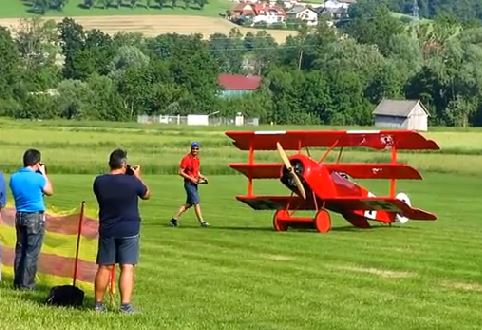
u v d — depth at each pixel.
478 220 26.06
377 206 21.45
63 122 90.19
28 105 99.25
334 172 21.83
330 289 13.36
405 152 61.38
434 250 18.00
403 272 15.16
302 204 21.66
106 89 104.62
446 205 31.77
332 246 18.34
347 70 121.69
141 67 113.25
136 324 10.42
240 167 22.12
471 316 11.60
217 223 23.12
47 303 11.54
